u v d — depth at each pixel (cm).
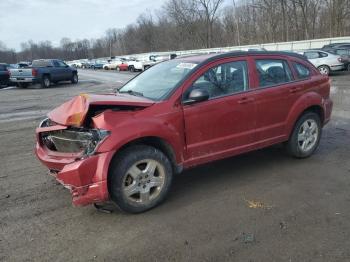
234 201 445
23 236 380
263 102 515
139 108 421
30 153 695
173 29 7788
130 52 10219
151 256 337
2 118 1131
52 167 427
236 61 504
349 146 656
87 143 401
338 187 476
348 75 2053
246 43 6153
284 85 545
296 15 5272
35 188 510
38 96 1767
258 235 364
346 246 341
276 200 444
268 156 610
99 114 402
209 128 466
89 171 381
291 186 484
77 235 379
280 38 5556
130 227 391
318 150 638
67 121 407
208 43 7169
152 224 396
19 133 891
